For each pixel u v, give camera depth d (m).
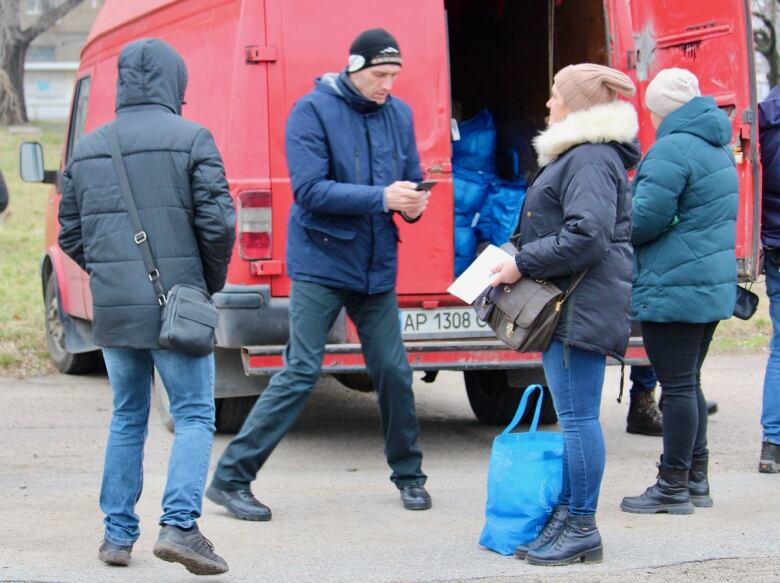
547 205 6.31
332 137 7.33
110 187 6.07
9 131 46.28
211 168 6.07
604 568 6.38
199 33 9.33
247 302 8.55
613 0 9.66
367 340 7.57
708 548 6.75
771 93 8.77
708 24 10.15
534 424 6.84
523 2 10.90
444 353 8.70
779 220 8.65
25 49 50.38
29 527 7.07
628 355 9.19
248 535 7.01
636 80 9.70
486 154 10.18
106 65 11.40
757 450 9.48
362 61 7.30
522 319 6.23
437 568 6.38
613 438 10.01
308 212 7.34
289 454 9.41
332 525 7.24
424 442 9.95
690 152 7.24
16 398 11.48
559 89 6.37
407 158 7.64
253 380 9.11
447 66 8.88
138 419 6.34
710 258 7.27
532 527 6.59
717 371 13.20
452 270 8.93
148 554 6.59
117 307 6.03
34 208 28.16
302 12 8.64
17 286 18.12
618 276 6.32
